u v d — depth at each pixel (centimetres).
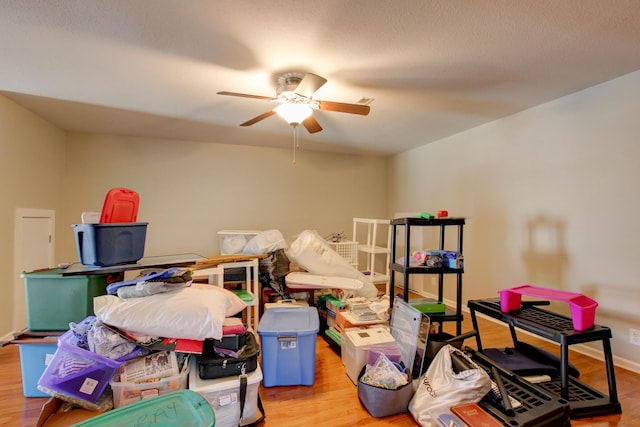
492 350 237
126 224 216
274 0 155
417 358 206
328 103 236
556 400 162
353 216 531
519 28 177
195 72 232
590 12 162
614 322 240
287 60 214
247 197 471
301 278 312
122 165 412
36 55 208
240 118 340
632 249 230
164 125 367
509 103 291
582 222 261
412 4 157
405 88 259
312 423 175
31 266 320
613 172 240
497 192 340
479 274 362
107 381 162
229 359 172
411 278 481
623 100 235
